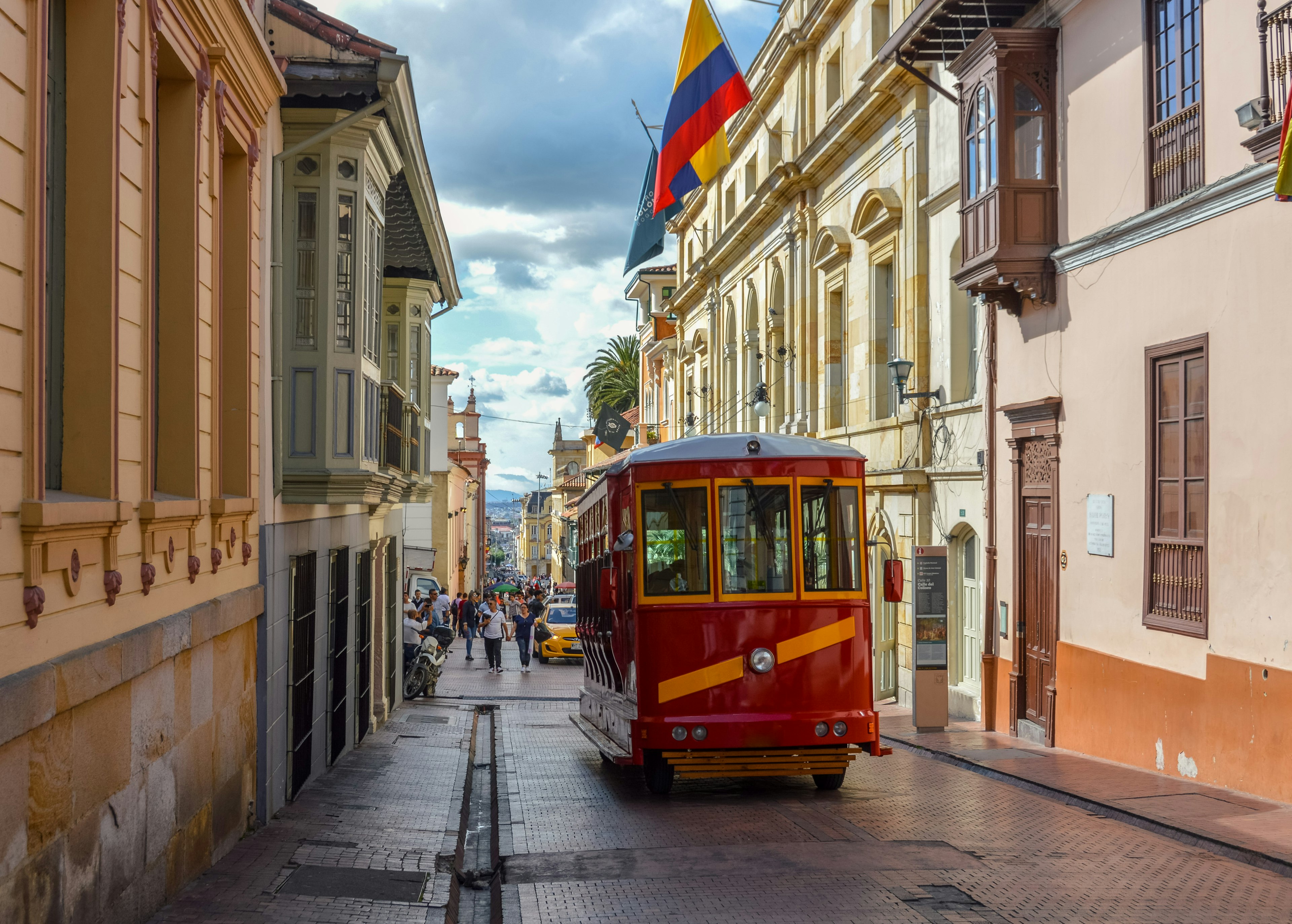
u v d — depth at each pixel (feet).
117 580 20.22
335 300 39.09
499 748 56.24
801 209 92.07
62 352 20.26
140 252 22.77
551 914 22.90
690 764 37.04
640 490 38.50
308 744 40.73
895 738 54.19
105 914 19.74
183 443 26.55
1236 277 36.86
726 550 37.96
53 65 20.08
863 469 39.24
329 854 29.66
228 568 29.86
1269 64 35.24
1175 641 40.27
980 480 59.26
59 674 17.26
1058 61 49.85
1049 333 50.52
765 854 28.04
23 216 16.72
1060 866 26.27
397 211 56.85
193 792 25.85
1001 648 55.26
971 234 52.75
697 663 37.40
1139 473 42.98
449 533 186.60
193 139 26.96
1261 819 30.96
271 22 37.63
